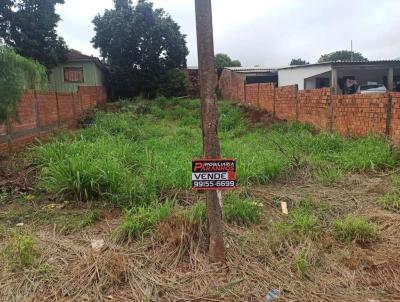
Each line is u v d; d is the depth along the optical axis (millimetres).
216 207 3648
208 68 3418
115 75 26562
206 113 3469
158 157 7312
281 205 5195
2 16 21500
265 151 7945
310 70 22156
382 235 4285
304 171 6770
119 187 5539
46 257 3859
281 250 3934
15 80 6633
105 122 12586
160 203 5035
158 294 3297
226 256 3779
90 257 3752
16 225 4730
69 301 3189
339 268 3654
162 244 4023
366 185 6066
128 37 25922
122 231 4258
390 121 7957
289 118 13023
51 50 22219
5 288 3354
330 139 8641
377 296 3271
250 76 25859
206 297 3258
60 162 6109
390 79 21188
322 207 5102
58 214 5082
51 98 11914
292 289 3348
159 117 18656
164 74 26953
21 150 8914
